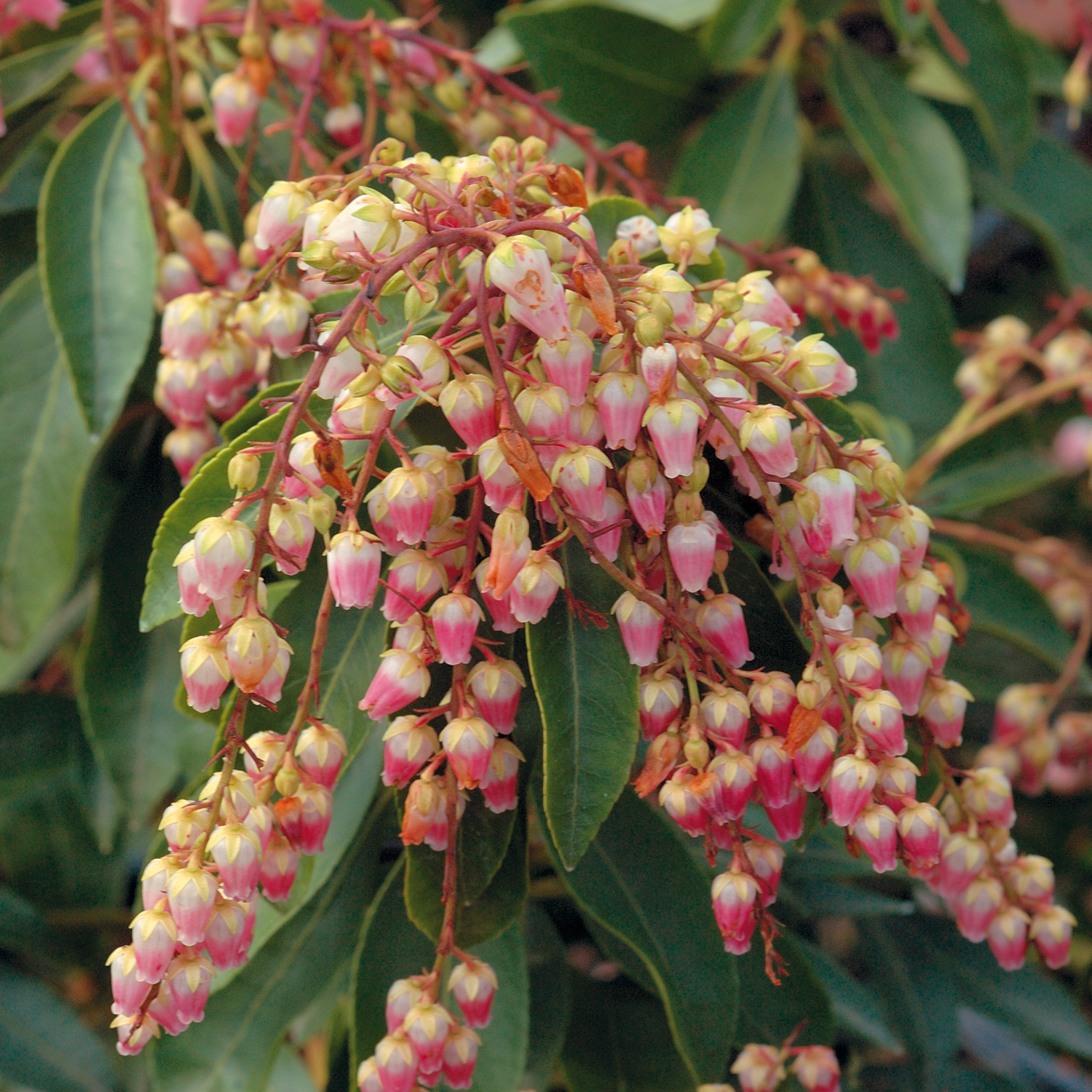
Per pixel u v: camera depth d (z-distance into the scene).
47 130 0.54
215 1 0.53
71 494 0.50
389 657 0.41
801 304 0.51
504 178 0.41
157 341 0.51
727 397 0.40
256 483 0.40
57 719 0.59
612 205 0.45
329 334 0.42
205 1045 0.48
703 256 0.43
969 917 0.44
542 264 0.39
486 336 0.39
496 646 0.42
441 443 0.44
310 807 0.41
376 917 0.47
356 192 0.42
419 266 0.40
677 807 0.41
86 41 0.53
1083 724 0.57
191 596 0.40
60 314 0.48
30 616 0.50
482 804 0.43
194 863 0.39
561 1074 0.52
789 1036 0.49
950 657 0.58
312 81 0.47
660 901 0.46
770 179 0.60
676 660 0.41
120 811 0.58
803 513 0.40
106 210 0.49
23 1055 0.56
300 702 0.40
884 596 0.41
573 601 0.41
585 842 0.41
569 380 0.40
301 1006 0.49
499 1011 0.47
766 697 0.41
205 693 0.40
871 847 0.41
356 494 0.40
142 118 0.50
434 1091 0.46
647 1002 0.51
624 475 0.40
